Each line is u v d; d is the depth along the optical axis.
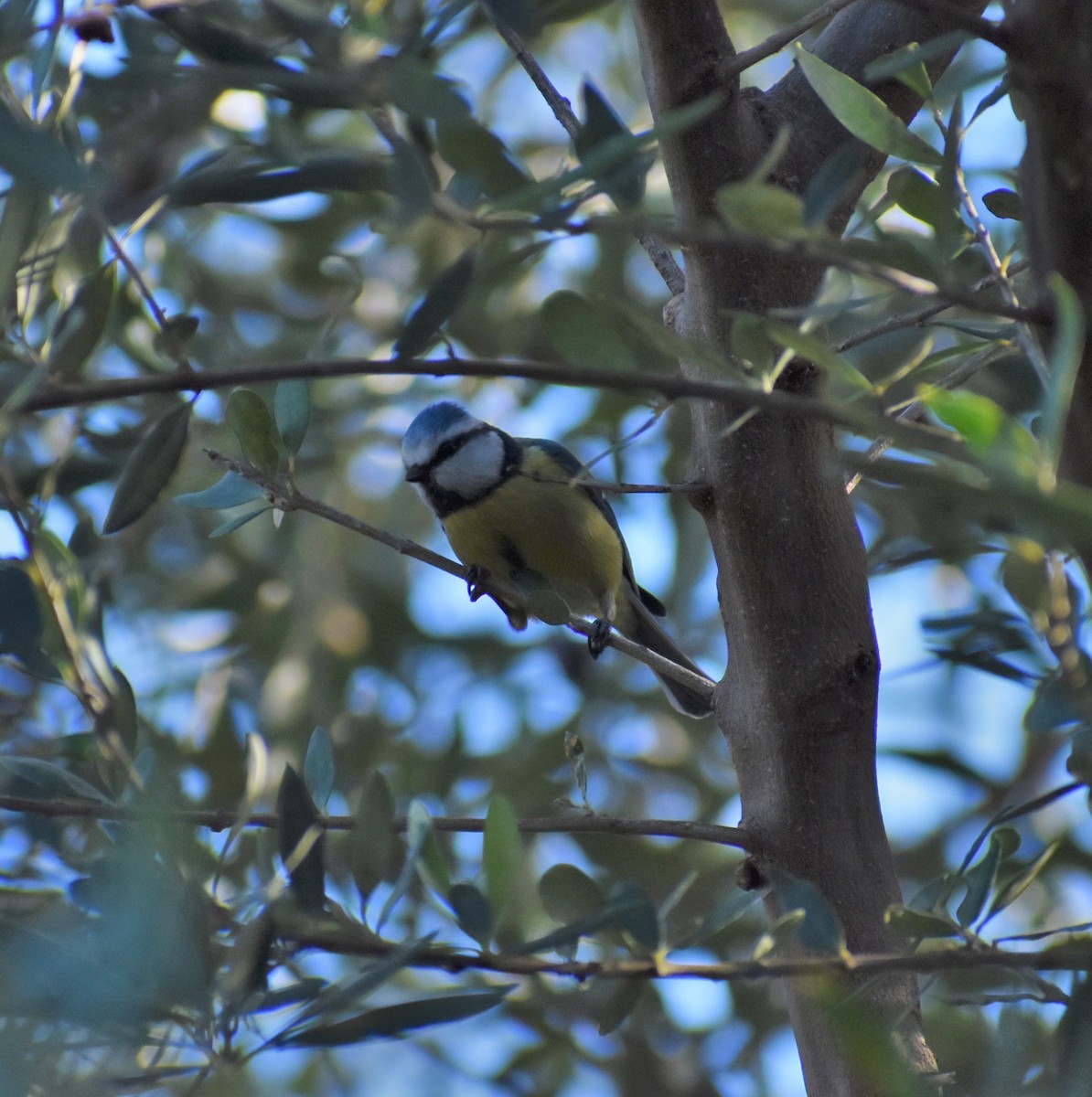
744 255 4.71
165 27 4.02
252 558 10.06
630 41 11.02
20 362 4.39
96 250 4.93
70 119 4.18
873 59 5.12
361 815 3.83
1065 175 3.29
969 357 5.21
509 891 3.48
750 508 4.88
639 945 3.51
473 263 3.61
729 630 5.17
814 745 4.81
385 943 3.49
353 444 10.62
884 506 8.27
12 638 4.28
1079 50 3.26
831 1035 4.34
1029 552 3.30
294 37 3.82
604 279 9.89
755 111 4.95
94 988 3.21
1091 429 3.41
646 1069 8.56
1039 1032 3.83
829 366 3.33
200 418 9.59
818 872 4.71
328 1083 7.28
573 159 4.50
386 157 3.75
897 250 3.60
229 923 3.70
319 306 10.17
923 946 4.60
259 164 3.82
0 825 4.72
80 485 6.00
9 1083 3.41
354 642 10.04
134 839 3.38
